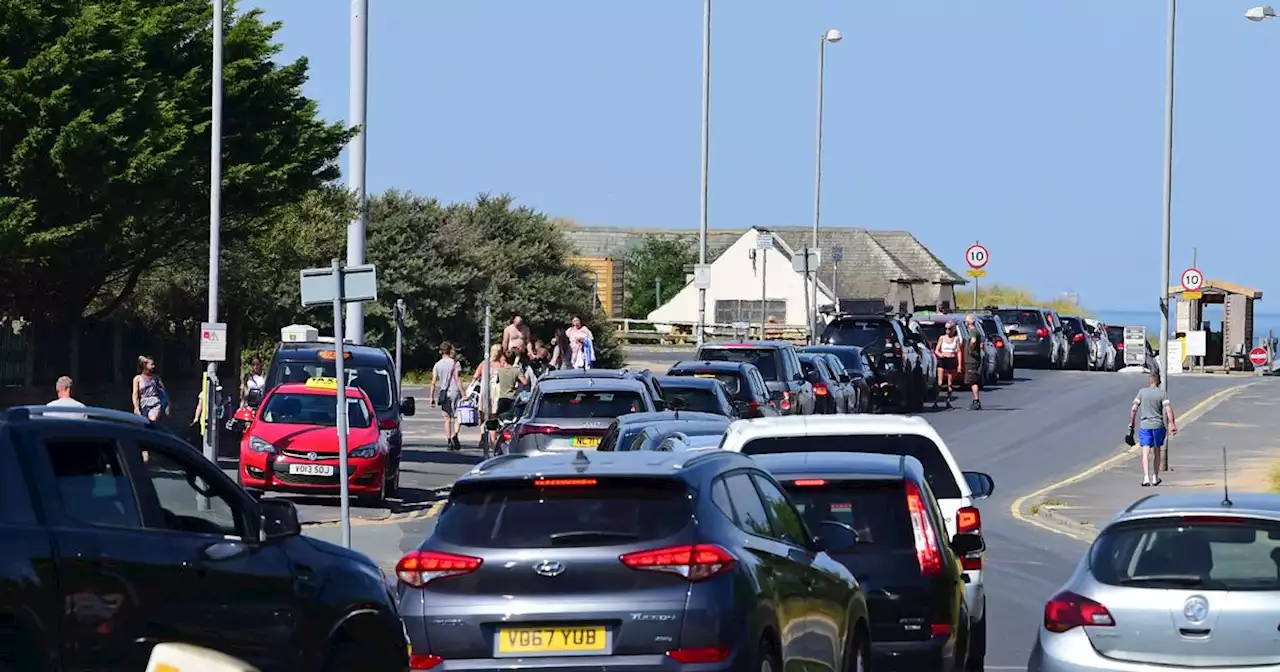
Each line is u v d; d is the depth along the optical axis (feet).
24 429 58.75
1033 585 132.87
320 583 67.46
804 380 237.86
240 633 63.57
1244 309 445.78
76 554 57.52
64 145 182.70
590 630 62.49
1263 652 69.15
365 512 175.01
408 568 64.64
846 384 264.93
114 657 58.29
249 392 204.23
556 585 62.75
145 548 60.03
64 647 56.70
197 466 64.44
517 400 193.47
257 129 214.48
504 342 266.77
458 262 440.04
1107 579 72.28
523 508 64.54
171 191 197.36
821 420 93.09
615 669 61.98
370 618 69.51
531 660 62.54
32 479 57.72
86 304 218.18
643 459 66.74
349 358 201.16
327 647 67.82
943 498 90.84
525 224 467.52
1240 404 315.99
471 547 64.08
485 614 63.00
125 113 191.52
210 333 187.73
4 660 55.16
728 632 62.08
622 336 545.03
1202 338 375.86
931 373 317.01
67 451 59.57
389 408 195.11
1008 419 296.10
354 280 122.72
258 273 263.08
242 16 218.59
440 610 63.52
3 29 187.93
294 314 337.72
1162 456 225.97
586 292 469.57
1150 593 70.85
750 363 212.64
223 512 65.31
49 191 191.31
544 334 462.19
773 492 73.77
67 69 186.60
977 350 326.03
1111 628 71.15
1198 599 69.97
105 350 225.76
